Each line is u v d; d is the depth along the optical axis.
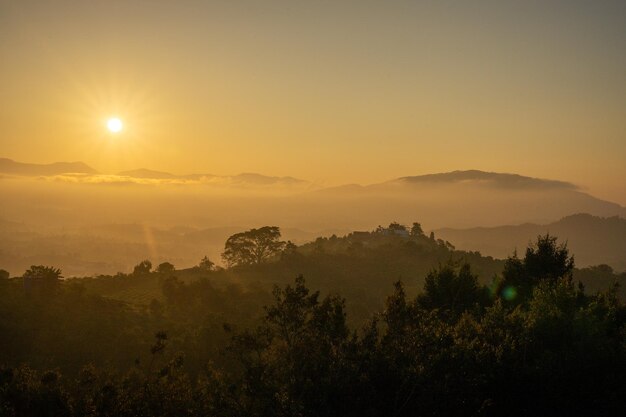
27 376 25.47
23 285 68.69
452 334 23.53
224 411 20.67
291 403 18.89
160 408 23.77
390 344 21.30
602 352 24.83
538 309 29.38
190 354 51.16
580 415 22.48
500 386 22.48
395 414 19.42
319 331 22.00
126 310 71.12
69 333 57.97
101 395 23.98
